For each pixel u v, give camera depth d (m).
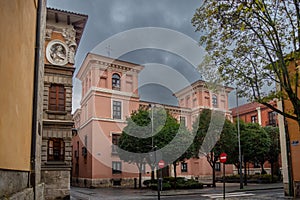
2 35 4.53
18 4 5.95
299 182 15.51
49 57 19.58
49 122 18.88
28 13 7.69
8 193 5.24
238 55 11.45
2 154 4.75
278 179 32.66
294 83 11.59
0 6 4.36
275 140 32.75
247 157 30.56
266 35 10.66
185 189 24.97
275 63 11.02
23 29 6.79
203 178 35.69
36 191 9.59
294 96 10.52
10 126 5.45
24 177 7.72
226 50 11.48
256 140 30.66
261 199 16.00
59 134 19.08
